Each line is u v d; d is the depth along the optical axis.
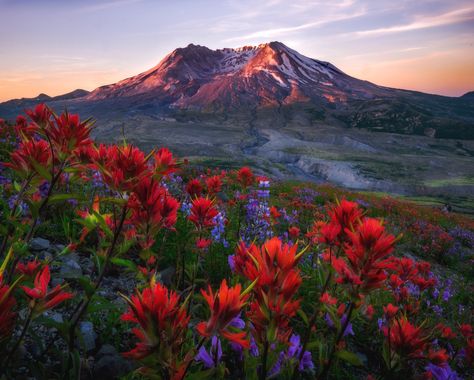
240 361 2.57
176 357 1.34
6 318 1.39
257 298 1.54
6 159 6.97
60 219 4.77
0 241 3.17
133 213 2.07
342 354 1.91
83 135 1.95
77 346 2.84
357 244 1.71
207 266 4.50
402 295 4.45
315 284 4.41
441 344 4.46
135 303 1.30
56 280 3.61
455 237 19.47
